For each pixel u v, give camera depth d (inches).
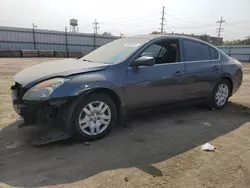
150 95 153.6
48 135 129.5
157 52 160.7
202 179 99.5
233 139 144.0
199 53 187.0
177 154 121.6
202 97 191.3
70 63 152.3
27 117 121.5
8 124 154.4
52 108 120.7
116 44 173.2
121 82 138.9
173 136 145.5
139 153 121.3
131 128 156.1
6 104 204.8
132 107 148.6
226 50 1450.5
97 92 133.7
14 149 121.0
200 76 182.1
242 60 1365.7
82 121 130.2
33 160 110.7
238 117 189.6
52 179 96.0
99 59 158.4
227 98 213.9
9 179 95.2
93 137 134.1
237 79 216.5
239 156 121.3
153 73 153.1
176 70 165.5
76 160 112.0
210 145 132.0
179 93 170.6
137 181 96.3
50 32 1296.8
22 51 1008.2
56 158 113.1
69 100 123.1
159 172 103.7
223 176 102.3
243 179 100.7
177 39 173.9
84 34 1405.0
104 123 138.6
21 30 1210.6
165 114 189.3
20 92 125.2
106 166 107.4
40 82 122.6
